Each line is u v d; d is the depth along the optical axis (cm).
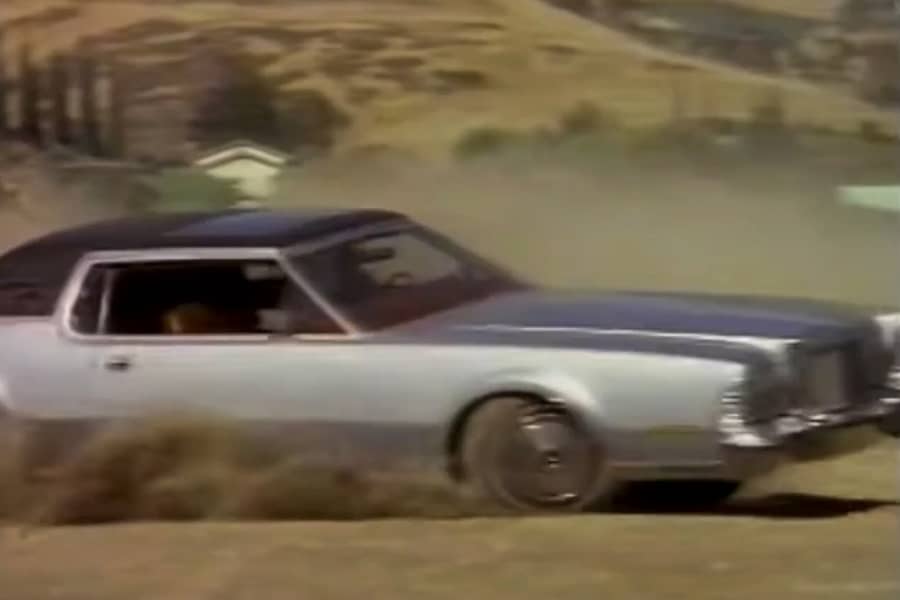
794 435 1786
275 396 1919
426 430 1873
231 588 1530
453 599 1462
